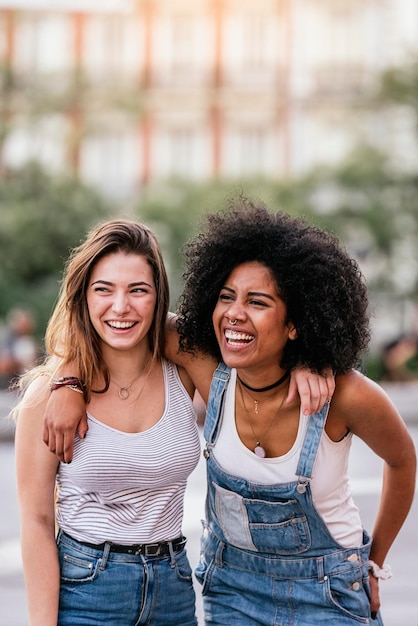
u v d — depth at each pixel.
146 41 38.00
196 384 3.92
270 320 3.58
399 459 3.85
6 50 37.06
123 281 3.72
